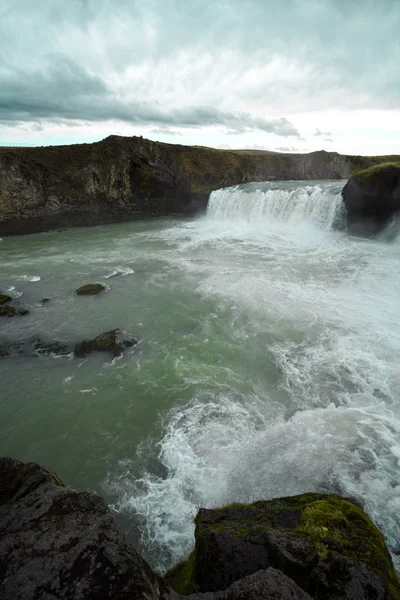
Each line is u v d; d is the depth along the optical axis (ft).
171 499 24.76
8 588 10.73
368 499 20.68
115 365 40.88
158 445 29.91
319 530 14.88
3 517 13.53
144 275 69.05
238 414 32.37
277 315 48.98
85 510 13.73
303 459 24.59
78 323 51.06
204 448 28.60
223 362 40.37
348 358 38.34
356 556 13.46
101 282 66.39
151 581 11.36
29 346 45.50
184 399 34.88
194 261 75.92
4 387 38.11
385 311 48.26
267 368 38.70
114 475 27.45
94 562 11.35
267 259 73.61
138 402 34.91
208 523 17.69
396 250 72.90
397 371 35.37
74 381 38.60
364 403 31.58
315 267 66.33
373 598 12.00
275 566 13.74
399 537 18.89
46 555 11.66
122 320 51.44
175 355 42.11
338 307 50.01
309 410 30.89
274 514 17.22
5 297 58.44
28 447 30.60
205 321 49.62
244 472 25.11
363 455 24.41
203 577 14.85
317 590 12.42
